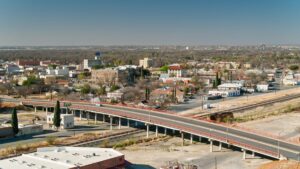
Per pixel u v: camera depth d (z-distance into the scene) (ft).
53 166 468.34
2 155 601.62
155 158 595.47
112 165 505.25
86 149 542.98
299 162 519.60
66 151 535.19
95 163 480.64
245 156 594.24
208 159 589.32
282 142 615.16
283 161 529.86
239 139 623.36
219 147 647.56
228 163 567.59
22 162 483.51
